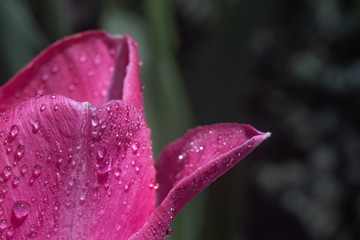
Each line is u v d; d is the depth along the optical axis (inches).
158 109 13.5
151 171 6.3
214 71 16.2
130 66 7.0
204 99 16.2
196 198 14.0
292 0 40.3
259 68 42.6
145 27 15.1
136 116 6.2
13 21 12.9
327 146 38.6
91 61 7.5
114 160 6.1
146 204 6.3
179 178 6.9
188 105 15.3
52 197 5.9
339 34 39.7
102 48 7.5
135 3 16.1
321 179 37.6
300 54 42.1
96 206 6.0
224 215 15.1
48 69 7.3
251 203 38.3
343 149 37.7
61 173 5.9
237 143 6.7
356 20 39.5
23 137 5.9
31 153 5.9
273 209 38.2
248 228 37.3
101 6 16.6
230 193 15.1
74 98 7.4
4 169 5.8
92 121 6.0
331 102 39.6
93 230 6.0
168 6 15.8
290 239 36.7
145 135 6.3
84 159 5.9
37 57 7.3
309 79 40.8
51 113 5.9
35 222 5.9
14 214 5.8
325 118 39.1
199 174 6.1
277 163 40.3
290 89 42.4
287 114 41.6
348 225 35.8
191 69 17.0
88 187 6.0
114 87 7.4
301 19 41.1
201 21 44.1
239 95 16.3
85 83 7.4
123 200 6.1
